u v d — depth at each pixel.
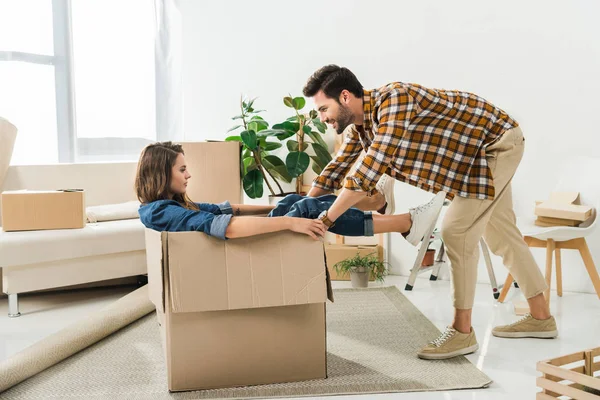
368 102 2.33
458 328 2.57
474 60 3.89
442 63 3.98
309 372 2.29
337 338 2.83
